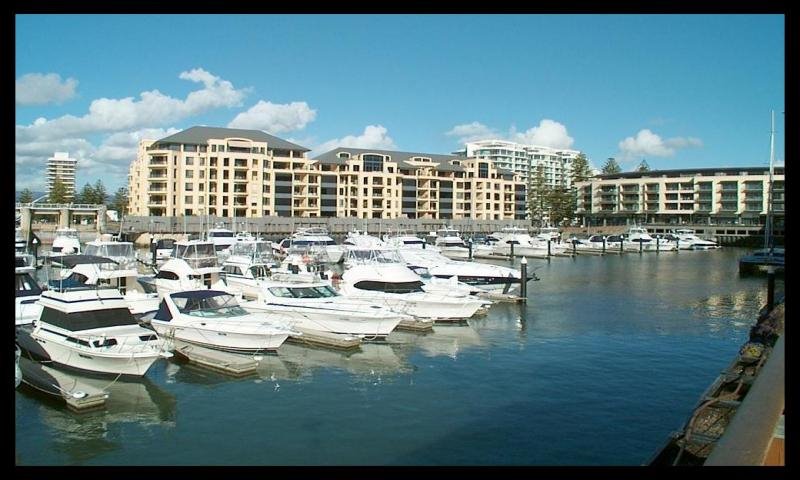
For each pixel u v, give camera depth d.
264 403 20.39
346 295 34.28
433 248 74.31
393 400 20.78
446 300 34.16
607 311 39.16
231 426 18.39
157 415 19.20
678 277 61.38
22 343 23.41
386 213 129.25
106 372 21.70
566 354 27.27
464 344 29.16
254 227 103.12
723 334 31.91
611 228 134.62
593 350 28.06
